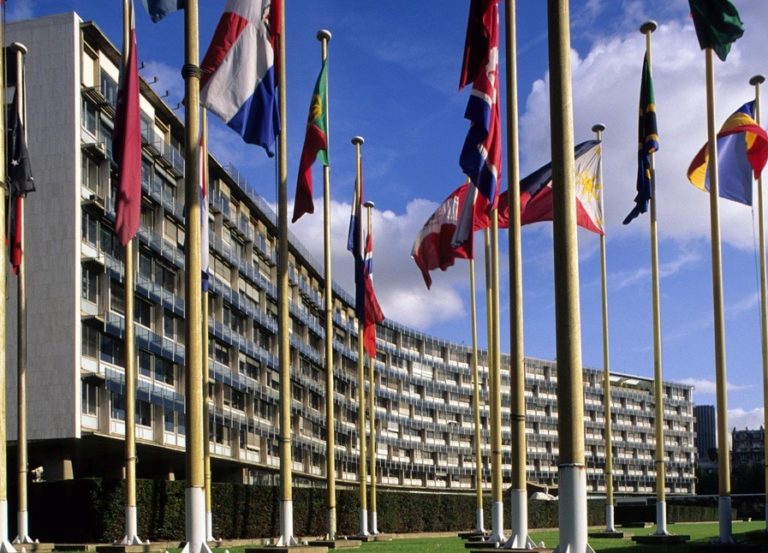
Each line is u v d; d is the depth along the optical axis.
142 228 58.25
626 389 163.00
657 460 35.66
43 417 49.88
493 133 22.39
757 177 31.19
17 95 29.69
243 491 42.00
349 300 112.06
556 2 13.10
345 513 50.56
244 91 21.23
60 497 36.53
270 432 83.00
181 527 38.00
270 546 24.25
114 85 57.03
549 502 73.19
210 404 70.31
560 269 12.59
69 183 51.09
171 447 60.22
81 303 51.22
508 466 144.12
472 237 26.56
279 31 24.34
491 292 31.77
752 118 32.00
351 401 111.50
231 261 75.56
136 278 57.34
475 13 19.91
